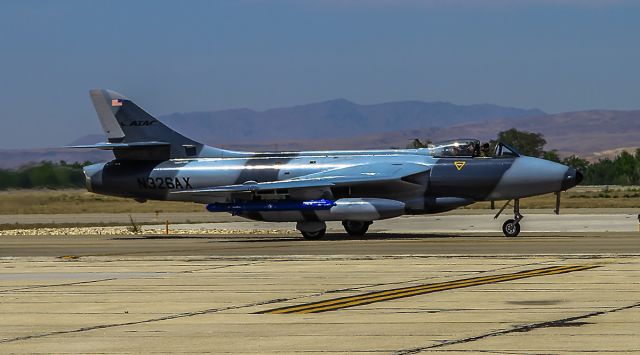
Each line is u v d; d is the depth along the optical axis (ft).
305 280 217.56
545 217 494.59
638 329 148.05
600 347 134.92
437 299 183.42
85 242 364.38
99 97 396.16
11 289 211.00
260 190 363.15
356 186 367.66
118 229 455.63
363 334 148.77
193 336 150.20
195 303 184.65
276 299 188.03
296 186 356.59
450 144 368.07
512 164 358.23
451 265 243.81
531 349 134.51
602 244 304.91
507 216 504.84
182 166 387.55
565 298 180.75
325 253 289.53
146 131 392.88
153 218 592.60
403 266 243.81
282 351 137.18
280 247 319.88
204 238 384.88
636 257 255.29
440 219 489.26
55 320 167.63
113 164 396.16
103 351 139.85
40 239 388.78
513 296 185.06
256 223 495.41
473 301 179.93
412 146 394.52
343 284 208.95
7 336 152.76
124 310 177.58
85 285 216.13
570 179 355.15
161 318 167.94
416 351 135.03
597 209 622.95
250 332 152.66
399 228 428.15
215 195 374.63
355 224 370.73
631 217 481.46
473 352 133.28
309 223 362.53
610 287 194.39
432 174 362.12
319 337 147.13
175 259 277.03
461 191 362.12
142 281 221.87
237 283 214.28
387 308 173.78
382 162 370.12
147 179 389.19
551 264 241.14
